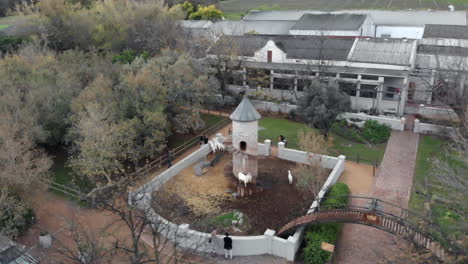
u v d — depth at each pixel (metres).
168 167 36.84
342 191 30.91
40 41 54.72
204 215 29.61
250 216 29.36
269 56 56.78
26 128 34.28
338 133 44.84
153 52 62.22
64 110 39.22
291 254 24.94
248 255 25.75
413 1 112.62
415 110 51.41
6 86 39.56
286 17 83.06
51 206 31.02
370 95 51.16
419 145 41.78
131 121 37.06
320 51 52.34
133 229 21.05
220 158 39.06
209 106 51.53
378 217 24.33
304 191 32.53
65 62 49.16
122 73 45.41
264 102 53.19
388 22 76.56
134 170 36.56
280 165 37.59
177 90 42.53
